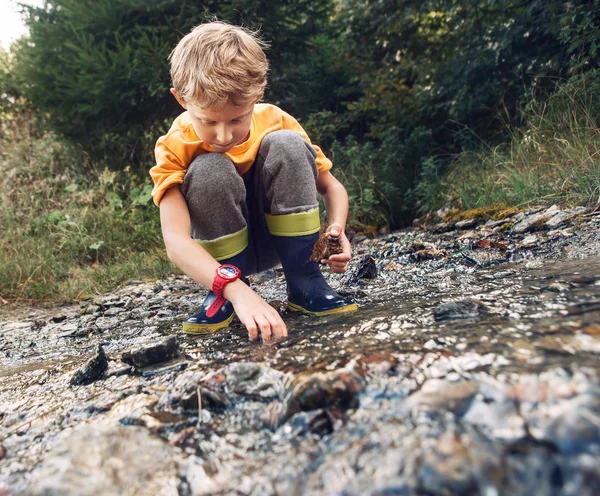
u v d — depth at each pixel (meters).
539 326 1.07
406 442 0.73
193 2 5.47
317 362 1.09
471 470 0.66
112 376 1.39
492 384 0.82
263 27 5.54
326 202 1.93
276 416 0.95
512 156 4.52
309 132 6.43
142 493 0.78
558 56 5.21
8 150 6.63
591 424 0.68
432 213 4.88
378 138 7.10
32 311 3.31
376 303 1.76
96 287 3.75
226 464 0.85
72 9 5.40
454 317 1.29
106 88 5.33
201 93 1.39
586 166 3.54
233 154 1.70
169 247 1.56
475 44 5.99
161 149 1.64
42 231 4.92
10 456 1.02
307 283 1.70
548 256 2.24
